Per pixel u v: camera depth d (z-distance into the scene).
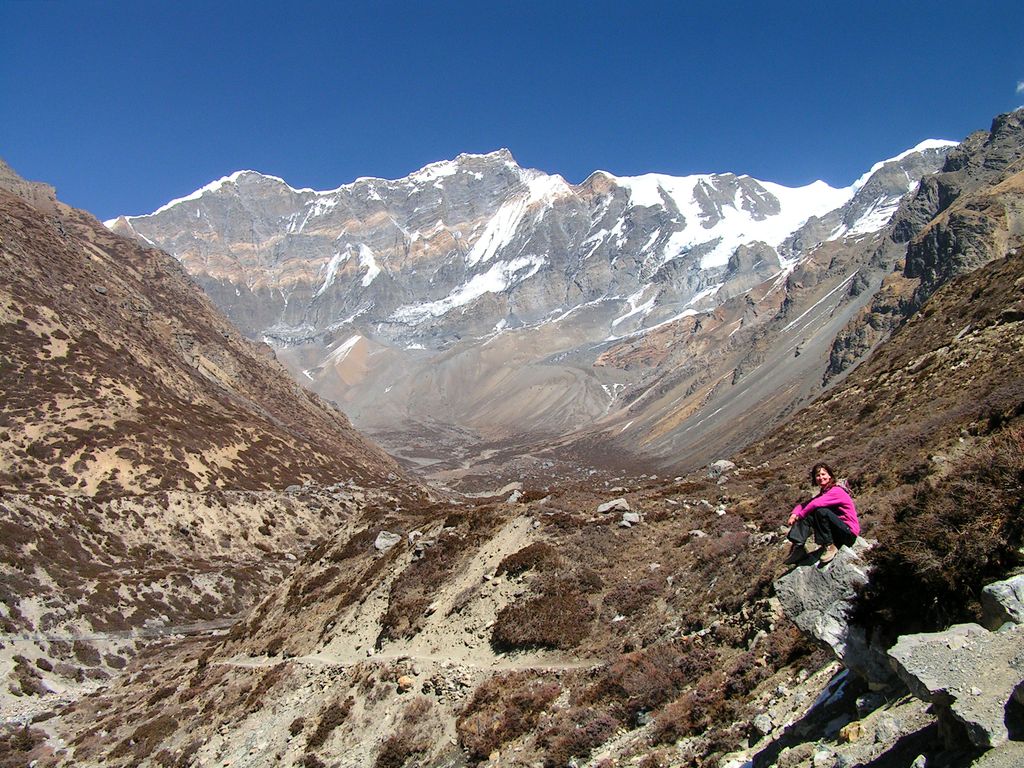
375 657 29.78
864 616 10.66
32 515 64.81
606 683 20.44
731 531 26.73
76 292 114.94
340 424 180.25
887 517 18.17
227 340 161.62
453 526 36.34
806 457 48.50
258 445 100.75
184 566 68.75
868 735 9.86
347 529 45.75
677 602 23.92
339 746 25.88
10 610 53.22
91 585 59.66
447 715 24.34
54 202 182.75
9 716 43.41
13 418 78.00
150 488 77.50
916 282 173.88
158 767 31.28
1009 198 163.25
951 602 9.86
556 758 18.33
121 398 91.25
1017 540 9.62
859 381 69.50
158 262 173.62
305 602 39.97
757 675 15.95
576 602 26.97
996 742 7.34
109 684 48.88
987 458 10.71
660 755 15.45
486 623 28.06
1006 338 44.03
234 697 33.78
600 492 40.50
